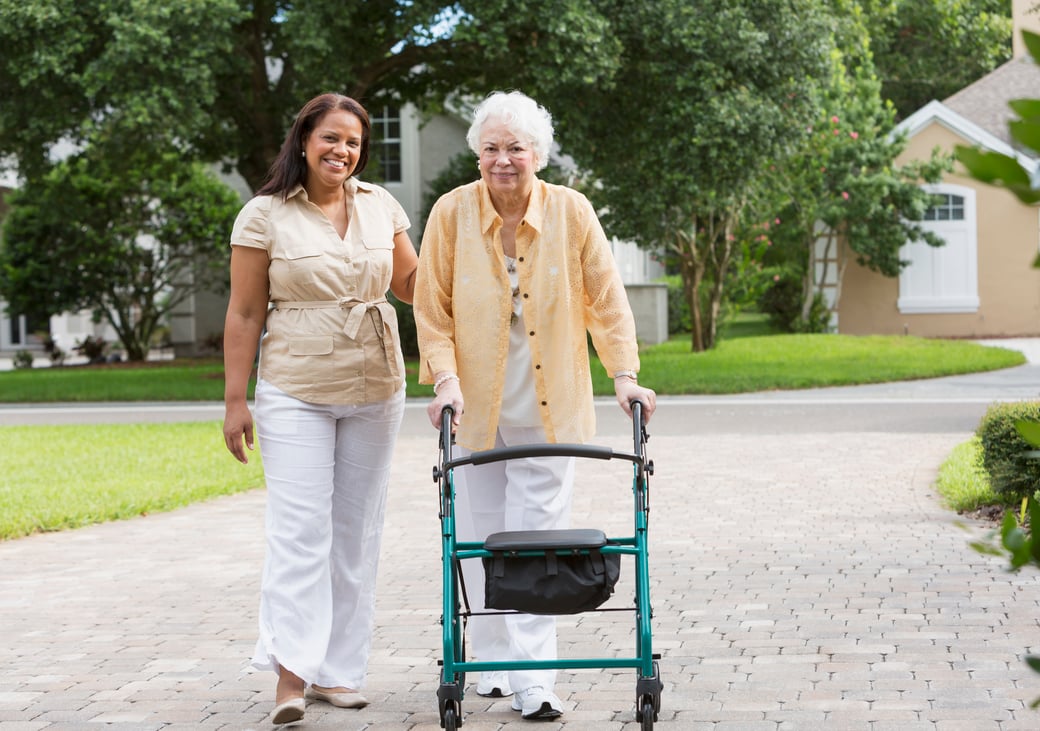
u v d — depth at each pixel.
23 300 27.66
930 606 5.47
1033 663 1.66
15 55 18.19
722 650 4.85
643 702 3.56
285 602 4.04
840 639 4.95
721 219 24.00
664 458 11.20
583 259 4.12
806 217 27.70
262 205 4.18
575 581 3.49
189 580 6.57
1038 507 1.68
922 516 7.89
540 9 17.09
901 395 16.80
